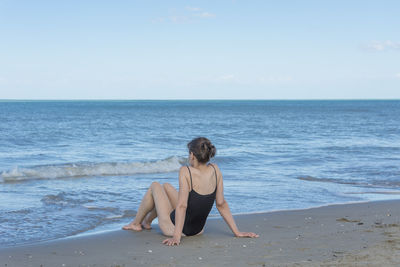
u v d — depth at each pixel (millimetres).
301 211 6684
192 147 4617
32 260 3980
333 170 12148
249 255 3979
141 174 11516
